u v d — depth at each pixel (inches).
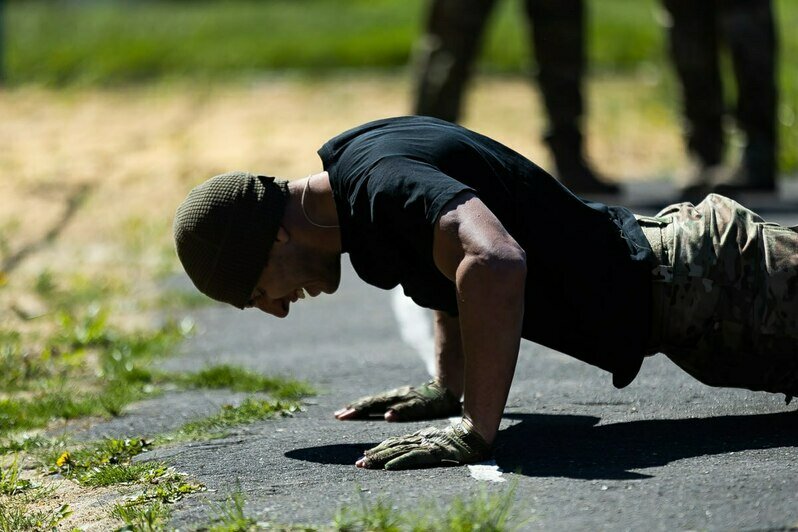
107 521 356.8
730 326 381.7
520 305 354.3
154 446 433.1
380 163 368.5
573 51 1014.4
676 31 1000.2
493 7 1040.2
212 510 346.3
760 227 386.9
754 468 349.1
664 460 364.5
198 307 738.8
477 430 368.5
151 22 2647.6
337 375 538.9
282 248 383.6
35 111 1649.9
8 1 3361.2
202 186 387.2
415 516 319.3
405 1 2940.5
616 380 394.3
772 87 970.7
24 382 565.3
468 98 1684.3
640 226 393.7
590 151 1338.6
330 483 364.8
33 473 423.2
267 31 2425.0
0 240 917.8
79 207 1050.1
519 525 310.7
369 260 381.1
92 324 664.4
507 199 378.6
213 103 1711.4
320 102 1691.7
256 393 513.7
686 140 1016.9
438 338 446.6
